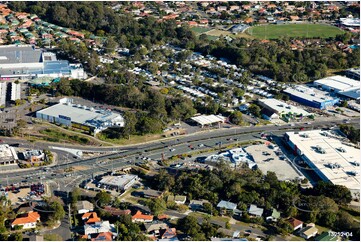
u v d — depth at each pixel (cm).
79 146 16512
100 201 12850
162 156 15788
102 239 11425
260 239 11725
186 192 13638
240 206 12900
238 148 16475
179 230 12019
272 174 14162
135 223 12100
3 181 14138
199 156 15975
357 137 17000
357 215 12938
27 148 16212
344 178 14312
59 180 14312
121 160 15625
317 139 16862
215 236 11744
